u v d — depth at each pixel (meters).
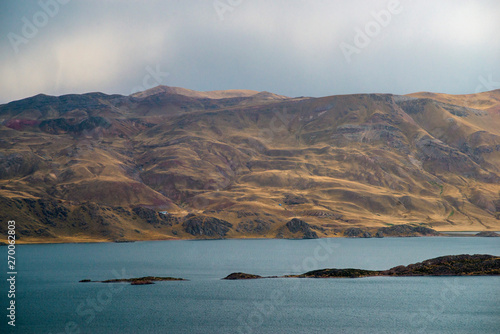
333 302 151.62
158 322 130.62
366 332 119.62
